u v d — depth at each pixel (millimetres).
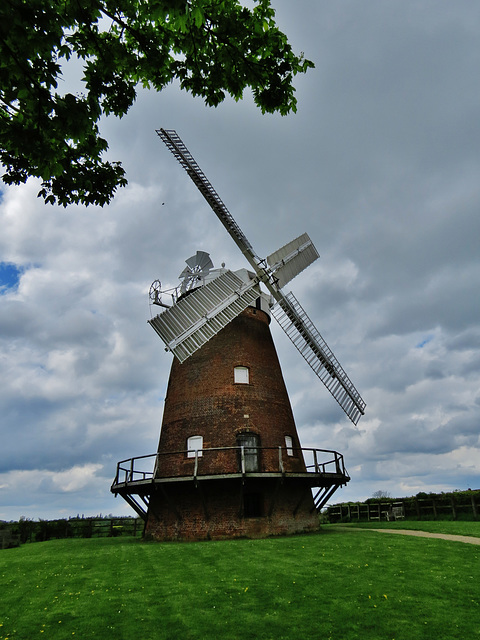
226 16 7809
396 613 9289
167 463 20750
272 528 19188
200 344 20625
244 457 19984
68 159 8750
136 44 8508
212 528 18781
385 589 10672
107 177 9297
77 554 15852
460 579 11383
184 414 21453
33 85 6898
